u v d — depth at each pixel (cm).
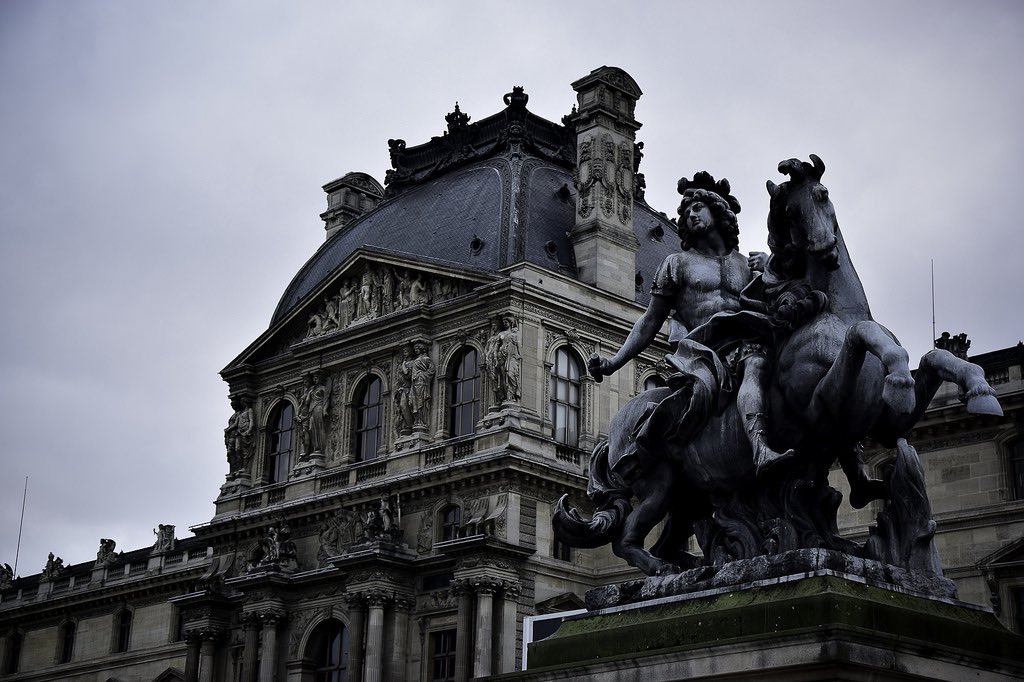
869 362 1096
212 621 8606
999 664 1023
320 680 7994
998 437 6481
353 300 8644
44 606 11731
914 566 1089
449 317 8100
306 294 8831
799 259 1161
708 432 1159
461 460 7675
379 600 7531
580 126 8581
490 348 7756
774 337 1147
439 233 8519
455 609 7425
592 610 1174
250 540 8738
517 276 7825
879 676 951
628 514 1206
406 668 7550
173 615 10838
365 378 8469
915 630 1002
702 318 1225
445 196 8744
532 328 7812
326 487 8394
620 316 8212
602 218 8356
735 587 1061
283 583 8150
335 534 8181
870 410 1087
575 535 1198
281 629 8194
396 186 9338
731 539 1143
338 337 8531
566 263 8306
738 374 1157
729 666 991
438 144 9269
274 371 9025
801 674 953
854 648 938
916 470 1091
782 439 1129
